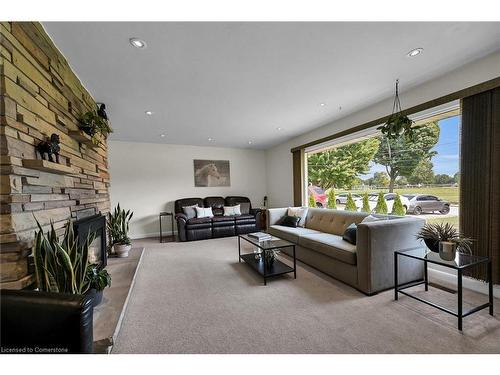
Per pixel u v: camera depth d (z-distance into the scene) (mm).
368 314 1872
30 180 1379
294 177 5219
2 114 1194
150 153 5516
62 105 1906
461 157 2299
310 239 3021
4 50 1216
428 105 2572
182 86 2566
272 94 2848
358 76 2436
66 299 922
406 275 2402
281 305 2055
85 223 2051
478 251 2180
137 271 2926
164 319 1853
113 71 2197
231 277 2754
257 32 1702
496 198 2062
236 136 5051
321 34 1742
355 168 4016
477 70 2170
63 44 1771
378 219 2695
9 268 1227
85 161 2410
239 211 5789
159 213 5582
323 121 4043
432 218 2809
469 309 1895
